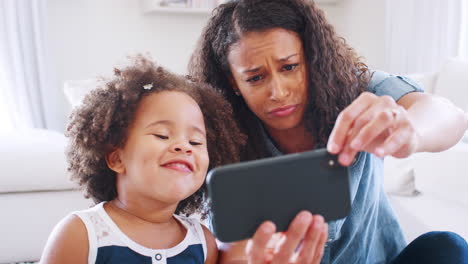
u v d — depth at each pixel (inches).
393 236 42.2
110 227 31.9
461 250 34.8
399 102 36.3
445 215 63.3
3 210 69.6
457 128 32.9
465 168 64.2
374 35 123.0
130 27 116.9
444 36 102.9
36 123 107.9
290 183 24.1
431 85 92.3
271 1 33.7
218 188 23.3
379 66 122.2
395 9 113.3
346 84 36.1
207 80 39.0
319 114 35.7
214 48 36.8
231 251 35.5
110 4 114.7
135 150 32.1
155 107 32.8
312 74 34.6
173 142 32.0
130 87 33.4
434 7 104.9
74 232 31.1
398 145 23.4
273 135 38.9
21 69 104.7
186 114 33.0
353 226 38.1
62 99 112.0
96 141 33.5
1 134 78.3
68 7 111.5
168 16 119.2
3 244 69.6
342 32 133.4
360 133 23.0
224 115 37.6
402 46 112.7
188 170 32.0
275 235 27.5
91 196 36.4
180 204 38.9
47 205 70.9
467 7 98.7
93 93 35.4
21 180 69.4
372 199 38.5
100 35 114.8
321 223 23.4
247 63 33.3
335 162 24.6
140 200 32.5
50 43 110.1
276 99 33.5
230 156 38.1
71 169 36.6
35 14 104.2
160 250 32.4
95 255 31.0
